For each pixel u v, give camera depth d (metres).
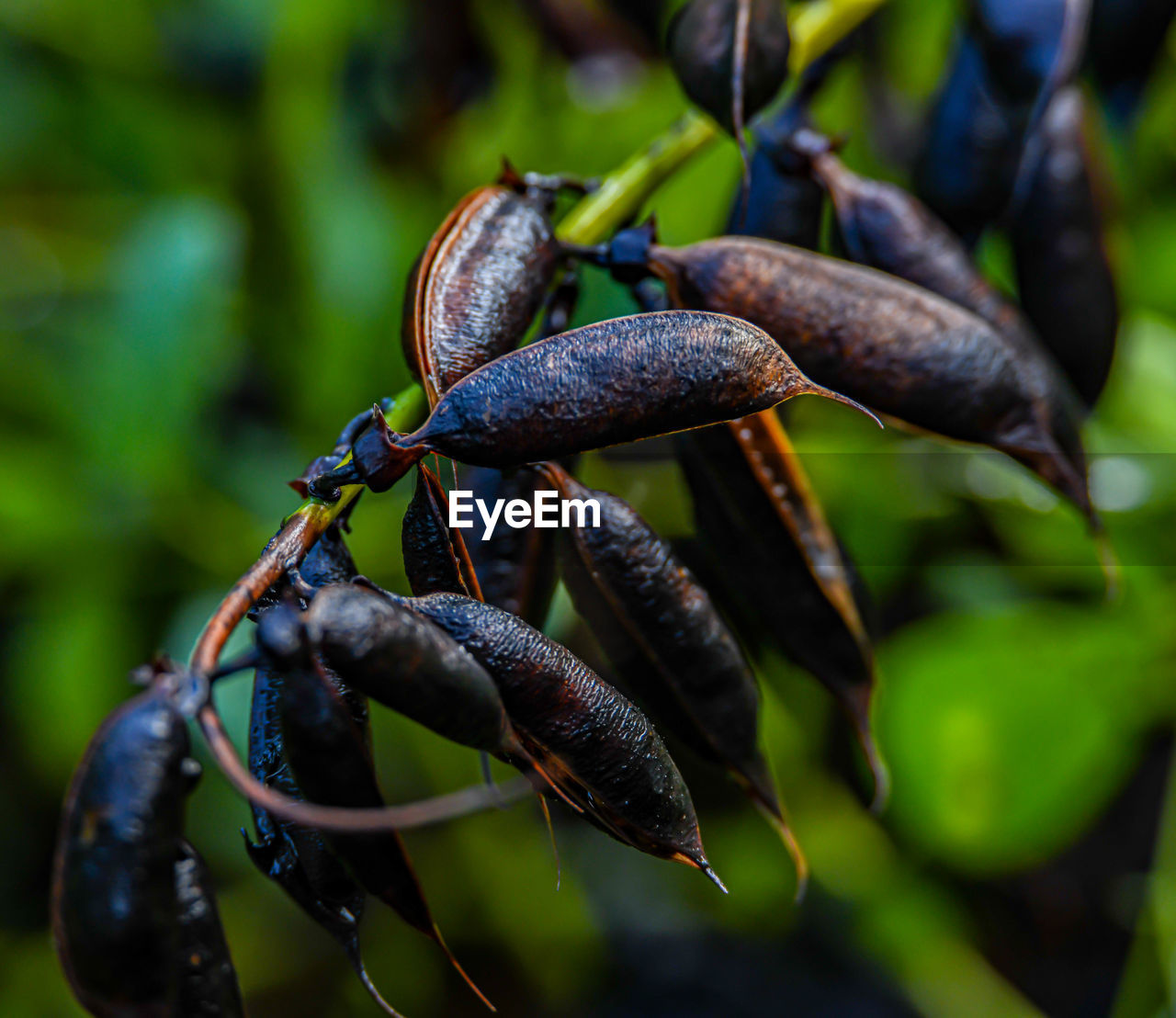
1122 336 0.40
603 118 0.51
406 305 0.24
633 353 0.23
